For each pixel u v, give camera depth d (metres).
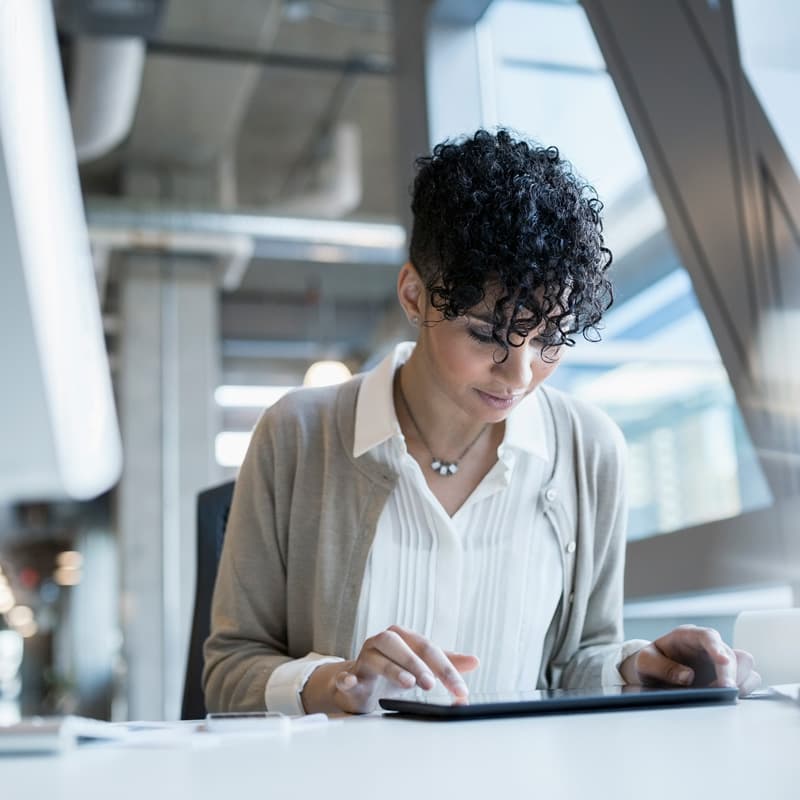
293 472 1.23
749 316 1.79
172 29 6.07
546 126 2.85
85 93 5.34
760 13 1.79
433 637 1.17
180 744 0.66
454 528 1.17
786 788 0.46
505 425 1.18
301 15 6.08
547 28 2.87
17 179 3.63
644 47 2.05
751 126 1.77
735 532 1.81
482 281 0.97
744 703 0.88
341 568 1.18
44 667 20.19
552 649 1.25
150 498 7.90
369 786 0.47
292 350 10.63
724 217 1.84
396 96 3.11
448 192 1.01
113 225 7.38
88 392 5.57
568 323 1.03
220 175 7.98
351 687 0.89
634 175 2.64
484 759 0.56
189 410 8.07
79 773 0.53
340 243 7.64
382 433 1.17
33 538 15.48
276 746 0.64
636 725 0.71
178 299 8.17
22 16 3.22
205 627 1.52
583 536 1.24
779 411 1.71
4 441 5.68
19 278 4.12
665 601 2.12
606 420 1.29
